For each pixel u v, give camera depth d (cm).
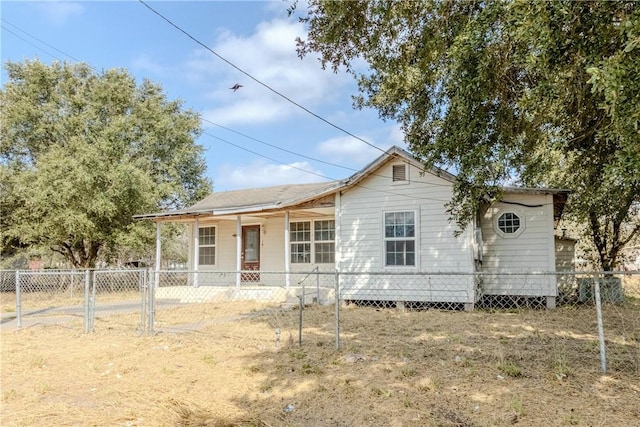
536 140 714
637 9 355
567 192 1106
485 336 705
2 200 1825
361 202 1213
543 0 383
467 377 468
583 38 408
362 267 1195
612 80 344
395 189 1174
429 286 1112
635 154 366
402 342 662
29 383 505
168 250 2555
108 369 552
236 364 555
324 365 531
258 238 1585
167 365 559
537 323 839
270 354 595
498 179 657
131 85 2233
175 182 2295
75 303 1335
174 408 415
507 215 1179
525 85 605
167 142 2344
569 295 1178
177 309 1126
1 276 1716
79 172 1575
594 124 571
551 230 1133
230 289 1362
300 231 1511
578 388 422
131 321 926
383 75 952
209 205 1558
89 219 1694
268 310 1077
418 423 358
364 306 1167
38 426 380
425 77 777
